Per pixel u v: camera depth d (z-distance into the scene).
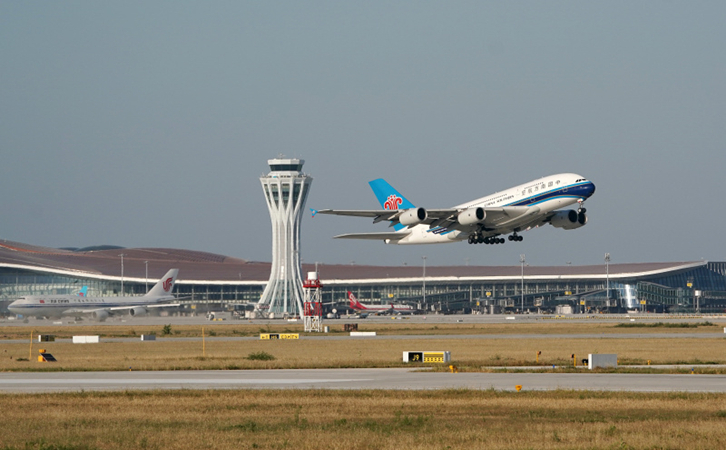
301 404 78.31
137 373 118.25
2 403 80.12
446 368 119.94
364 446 57.31
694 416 70.19
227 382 102.62
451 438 59.47
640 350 160.12
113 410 75.06
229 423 67.19
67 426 66.38
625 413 71.94
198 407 76.75
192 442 58.97
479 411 73.31
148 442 59.06
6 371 123.00
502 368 119.69
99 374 116.56
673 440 58.66
